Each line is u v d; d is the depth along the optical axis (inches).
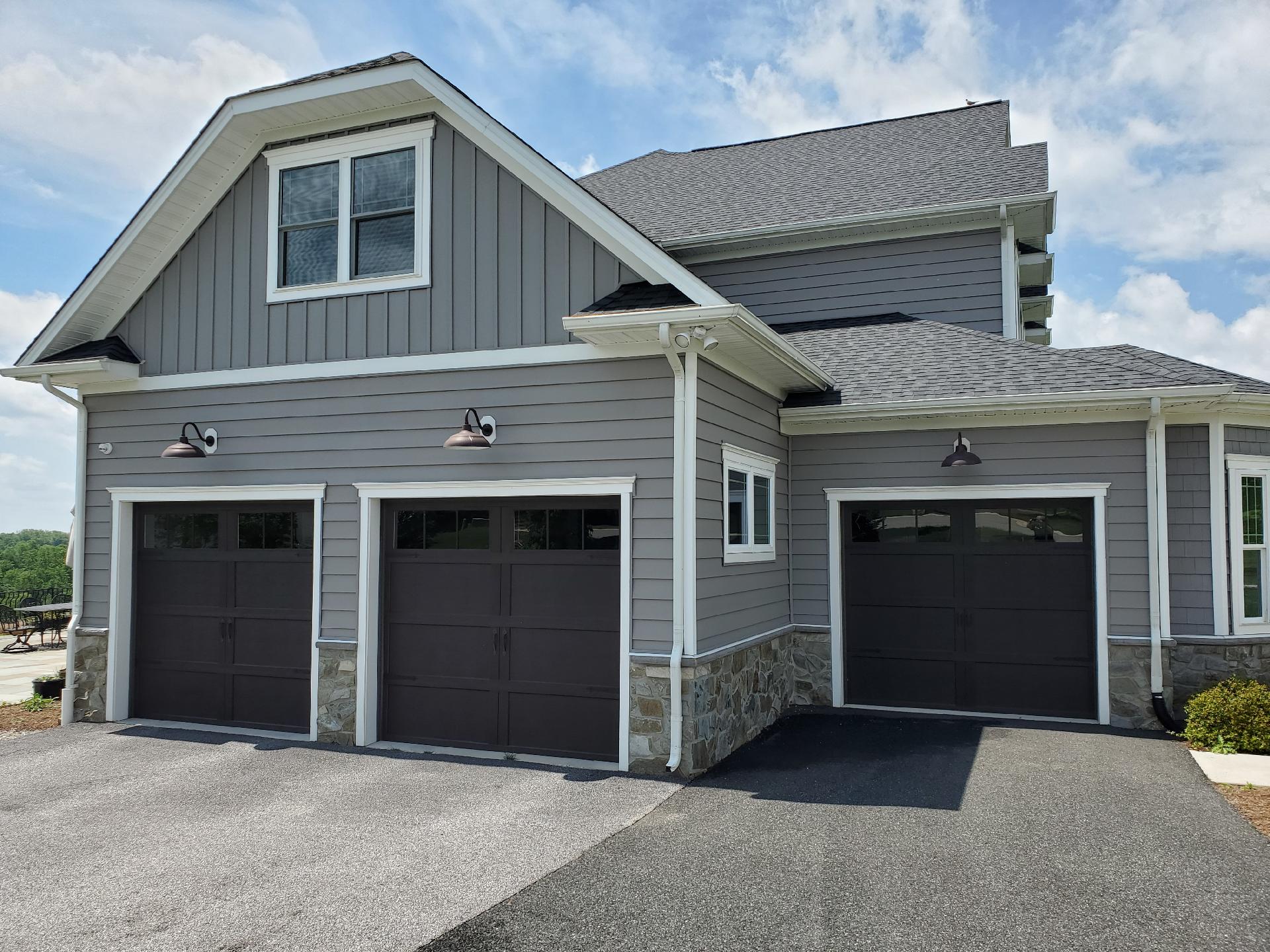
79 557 349.7
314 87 298.8
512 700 288.5
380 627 305.4
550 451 277.6
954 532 354.6
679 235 477.1
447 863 185.9
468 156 295.1
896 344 398.9
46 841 203.6
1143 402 309.9
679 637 256.7
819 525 366.3
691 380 259.4
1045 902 163.0
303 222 320.2
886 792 238.5
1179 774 254.8
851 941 147.1
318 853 193.3
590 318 244.5
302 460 313.4
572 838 201.9
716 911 160.1
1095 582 328.2
